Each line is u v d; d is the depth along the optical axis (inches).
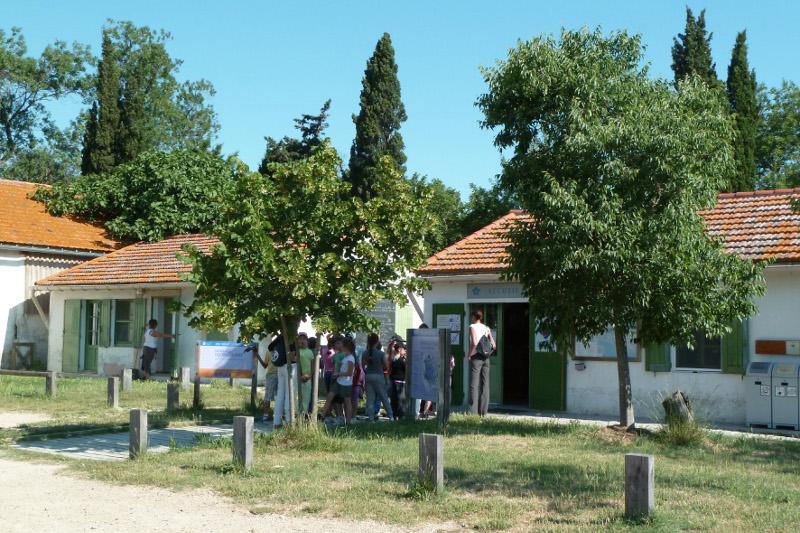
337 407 682.8
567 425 617.3
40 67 2210.9
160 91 2343.8
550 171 565.9
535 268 568.4
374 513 348.5
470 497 375.6
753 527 320.5
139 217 1390.3
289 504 368.8
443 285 836.6
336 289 522.0
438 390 625.9
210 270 518.0
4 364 1197.7
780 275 658.8
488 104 587.8
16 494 393.7
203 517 347.6
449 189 1755.7
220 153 2303.2
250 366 752.3
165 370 1106.7
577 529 315.3
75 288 1152.8
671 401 561.6
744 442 540.4
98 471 444.8
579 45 578.6
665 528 313.6
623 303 547.8
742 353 666.2
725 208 768.9
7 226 1245.1
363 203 528.7
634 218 530.9
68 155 2271.2
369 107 1668.3
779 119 1754.4
